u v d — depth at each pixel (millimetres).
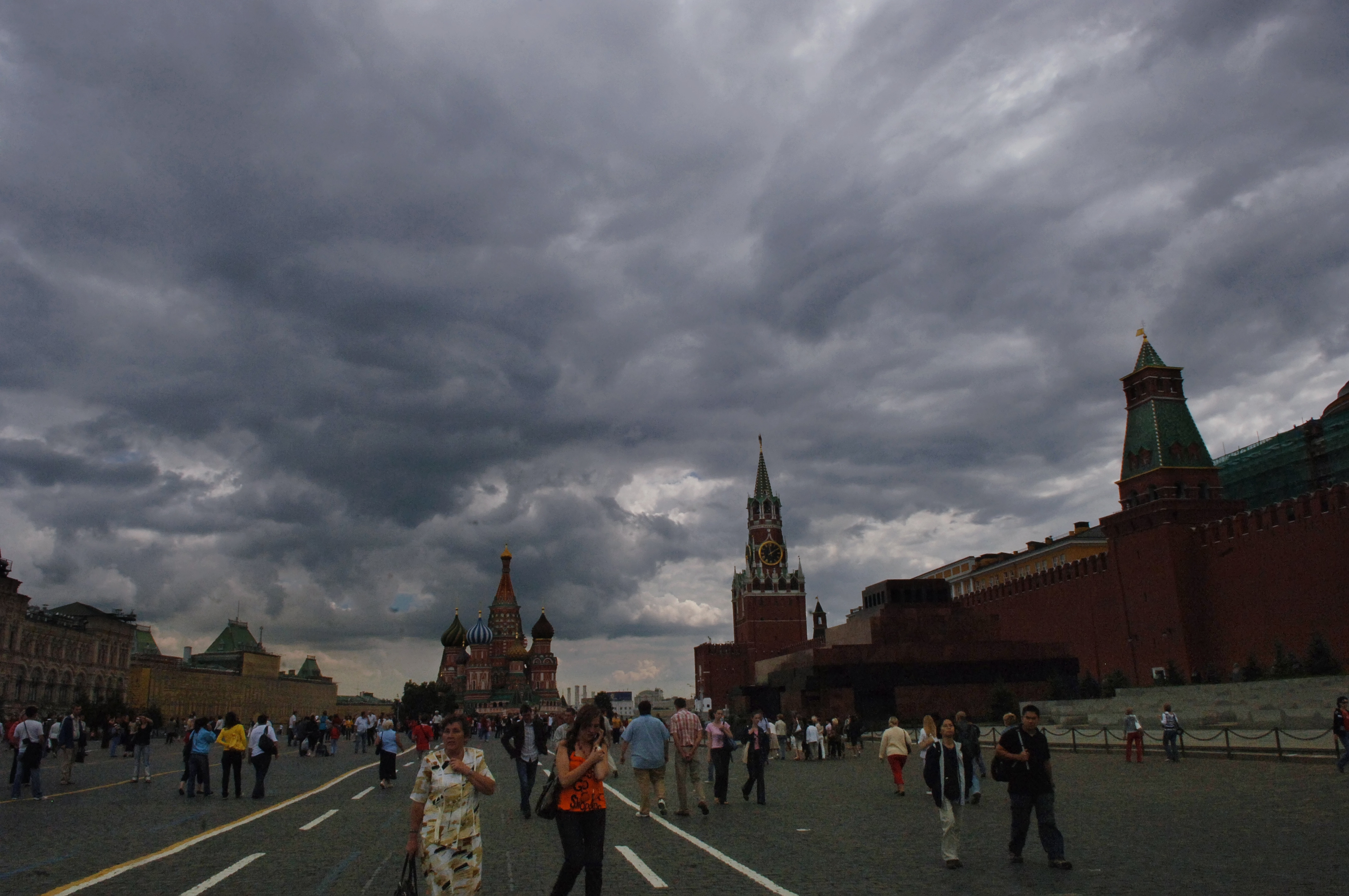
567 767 8484
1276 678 49688
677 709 18203
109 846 13602
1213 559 61469
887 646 61344
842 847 13086
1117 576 68750
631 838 14445
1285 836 12844
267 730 21625
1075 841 13148
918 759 33281
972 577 115875
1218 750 28016
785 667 66500
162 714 112688
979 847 12914
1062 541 94750
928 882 10336
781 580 133125
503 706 141250
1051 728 46062
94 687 95938
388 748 24359
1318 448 70438
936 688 60688
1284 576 55531
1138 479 68125
